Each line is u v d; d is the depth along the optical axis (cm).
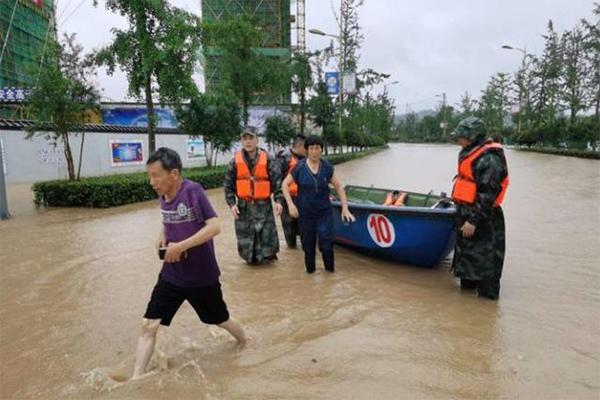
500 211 541
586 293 579
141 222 1102
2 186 1162
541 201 1323
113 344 448
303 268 697
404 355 412
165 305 385
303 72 3203
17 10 3509
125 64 1752
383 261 727
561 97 4697
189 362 400
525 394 352
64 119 1495
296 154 789
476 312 515
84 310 537
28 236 954
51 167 2048
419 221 636
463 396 349
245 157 696
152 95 1877
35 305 555
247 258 707
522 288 598
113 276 665
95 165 2231
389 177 2183
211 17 5409
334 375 378
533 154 4369
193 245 360
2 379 385
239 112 2295
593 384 366
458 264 565
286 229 814
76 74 1655
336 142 3684
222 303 412
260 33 2562
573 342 440
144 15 1681
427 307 530
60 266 720
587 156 3556
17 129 1917
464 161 541
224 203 1420
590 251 780
